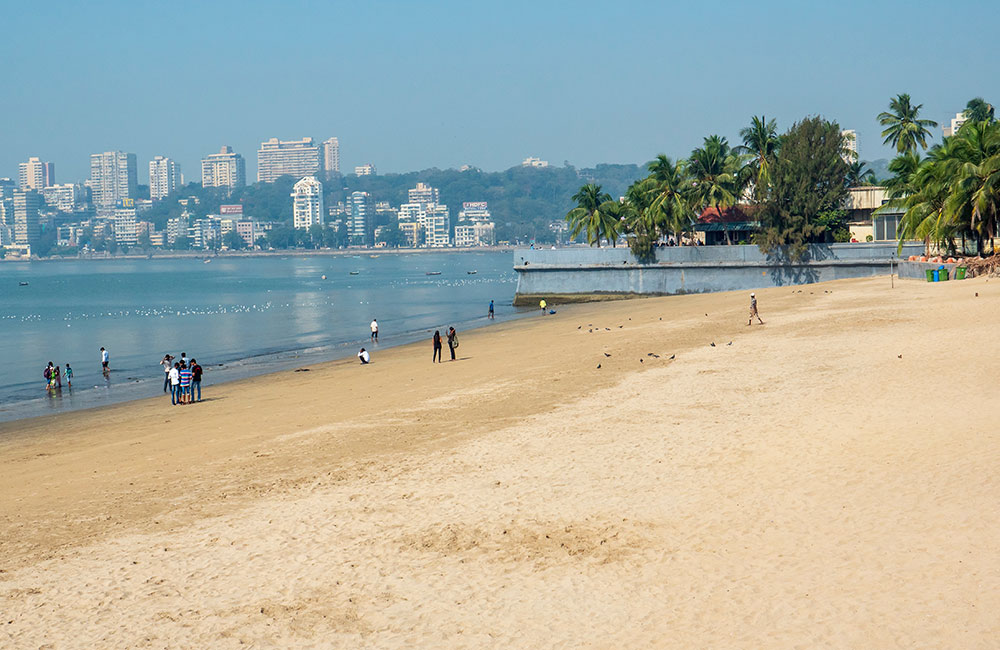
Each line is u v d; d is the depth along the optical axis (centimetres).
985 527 1509
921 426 2233
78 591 1644
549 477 2159
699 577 1477
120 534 1986
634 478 2086
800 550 1534
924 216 7862
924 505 1659
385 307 12562
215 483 2402
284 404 4016
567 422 2784
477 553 1695
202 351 7538
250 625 1441
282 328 9625
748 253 9812
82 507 2264
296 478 2369
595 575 1536
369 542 1805
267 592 1580
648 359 4056
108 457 2997
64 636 1443
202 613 1502
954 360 3106
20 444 3581
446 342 6806
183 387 4438
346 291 17512
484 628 1369
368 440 2806
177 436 3334
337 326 9662
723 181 10769
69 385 5547
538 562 1622
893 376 2948
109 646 1392
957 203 7125
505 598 1476
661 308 7869
